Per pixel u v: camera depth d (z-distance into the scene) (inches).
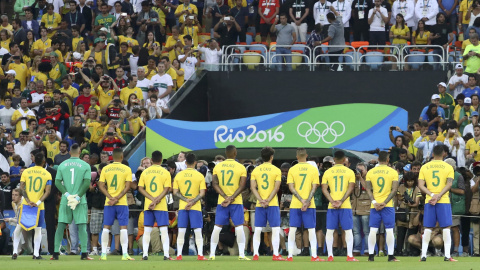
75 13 2888.8
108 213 1555.1
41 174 1574.8
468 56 2400.3
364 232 1738.4
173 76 2471.7
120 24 2751.0
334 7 2723.9
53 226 1701.5
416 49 2564.0
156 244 1770.4
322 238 1763.0
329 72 2449.6
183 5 2859.3
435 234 1727.4
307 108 2293.3
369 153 2164.1
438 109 2204.7
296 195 1530.5
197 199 1555.1
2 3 3213.6
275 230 1550.2
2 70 2608.3
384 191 1518.2
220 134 2172.7
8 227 1814.7
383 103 2422.5
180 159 1947.6
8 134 2241.6
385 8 2687.0
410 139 2113.7
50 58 2556.6
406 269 1253.1
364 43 2625.5
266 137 2182.6
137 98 2342.5
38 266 1328.7
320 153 2219.5
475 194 1731.1
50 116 2285.9
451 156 2034.9
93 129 2203.5
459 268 1274.6
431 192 1496.1
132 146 2137.1
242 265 1357.0
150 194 1556.3
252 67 2477.9
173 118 2374.5
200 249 1567.4
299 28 2699.3
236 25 2753.4
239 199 1558.8
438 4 2751.0
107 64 2568.9
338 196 1524.4
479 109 2222.0
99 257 1657.2
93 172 1780.3
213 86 2481.5
